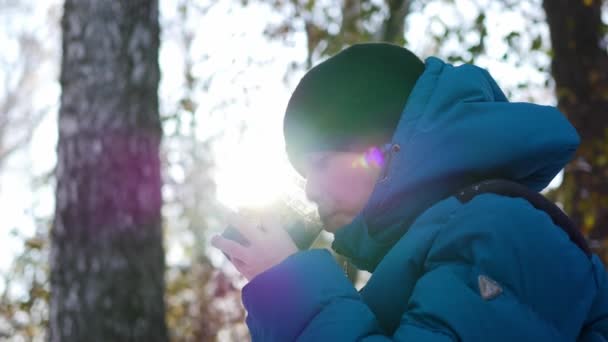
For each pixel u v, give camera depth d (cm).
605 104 584
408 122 137
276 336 128
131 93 469
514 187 131
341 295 128
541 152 132
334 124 141
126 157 460
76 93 467
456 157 133
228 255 142
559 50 609
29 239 663
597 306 132
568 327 123
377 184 137
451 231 127
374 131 140
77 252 449
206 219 884
